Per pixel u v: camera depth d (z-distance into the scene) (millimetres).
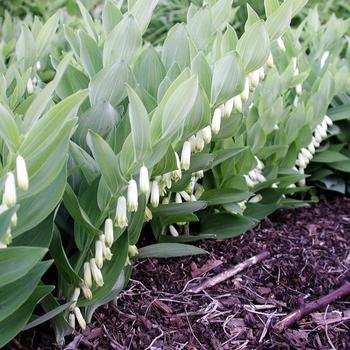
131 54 529
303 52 912
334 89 812
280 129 782
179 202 620
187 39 556
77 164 511
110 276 526
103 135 533
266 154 754
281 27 507
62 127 387
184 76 420
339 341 599
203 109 445
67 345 544
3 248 403
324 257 755
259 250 750
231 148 649
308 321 627
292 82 775
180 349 565
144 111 403
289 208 887
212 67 535
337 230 834
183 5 1462
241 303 644
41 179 408
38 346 539
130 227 542
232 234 727
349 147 961
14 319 458
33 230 481
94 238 511
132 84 521
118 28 513
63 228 545
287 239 791
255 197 787
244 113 748
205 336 585
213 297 649
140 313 605
